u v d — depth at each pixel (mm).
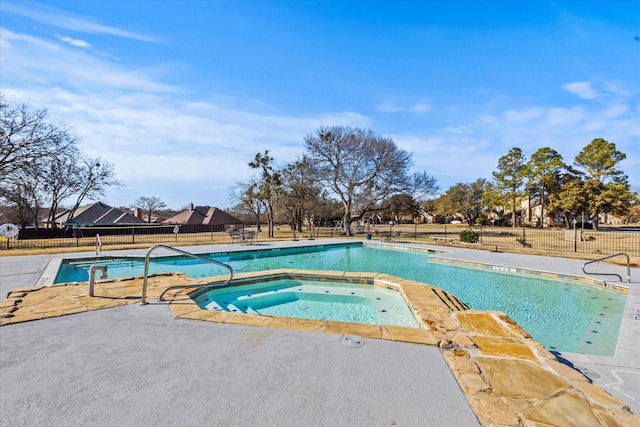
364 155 26500
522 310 6117
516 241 18031
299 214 32062
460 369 2521
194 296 5297
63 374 2361
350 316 5504
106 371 2418
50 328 3398
